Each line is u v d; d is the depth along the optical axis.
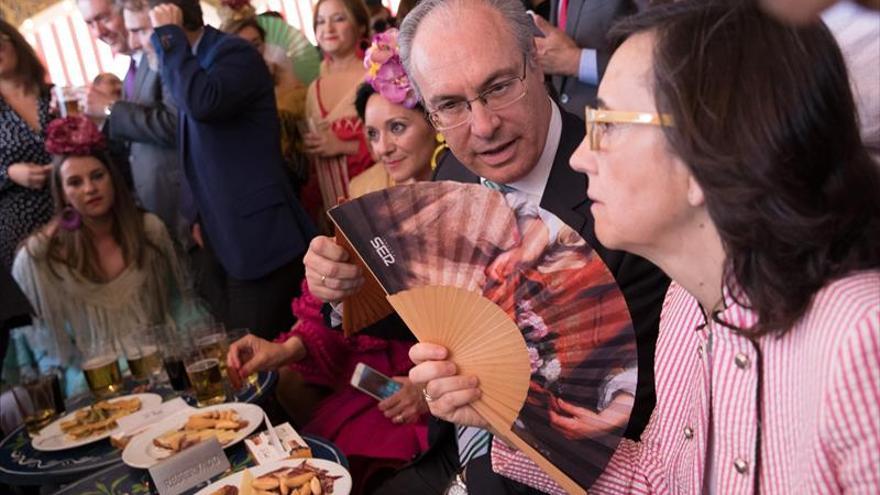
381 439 2.00
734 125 0.67
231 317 3.04
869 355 0.64
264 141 2.92
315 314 2.13
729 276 0.75
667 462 1.00
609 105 0.76
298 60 3.93
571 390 1.02
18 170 3.10
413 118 2.00
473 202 1.03
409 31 1.31
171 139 3.24
